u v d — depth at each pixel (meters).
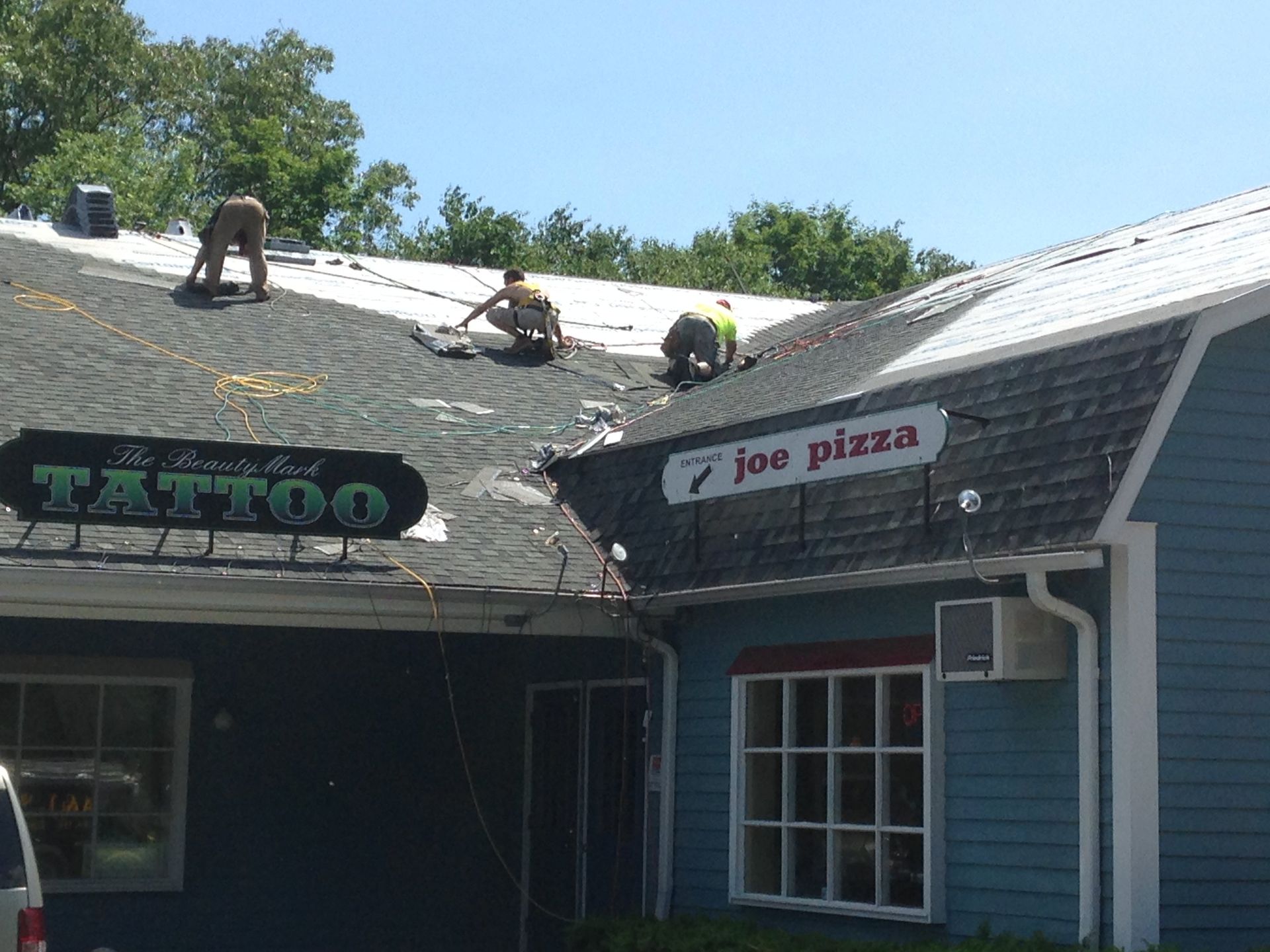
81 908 12.94
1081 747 8.97
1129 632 8.86
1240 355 9.44
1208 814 8.91
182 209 39.84
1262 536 9.33
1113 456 8.92
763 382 14.89
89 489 10.47
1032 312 12.80
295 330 16.42
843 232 49.50
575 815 13.76
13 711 12.96
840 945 9.72
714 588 11.16
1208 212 14.49
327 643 14.27
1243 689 9.12
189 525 10.67
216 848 13.54
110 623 13.42
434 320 18.00
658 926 11.15
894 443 9.87
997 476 9.62
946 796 9.82
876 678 10.34
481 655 14.91
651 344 18.67
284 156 43.72
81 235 18.73
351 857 14.05
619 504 12.81
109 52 42.09
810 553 10.62
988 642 9.19
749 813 11.31
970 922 9.55
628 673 12.83
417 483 11.27
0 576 9.97
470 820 14.55
